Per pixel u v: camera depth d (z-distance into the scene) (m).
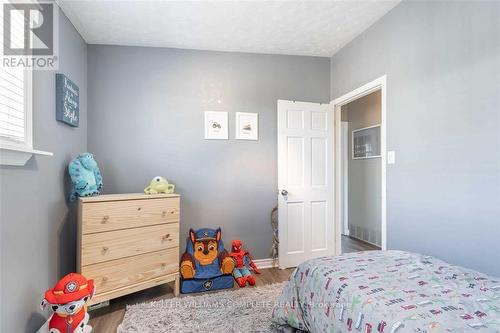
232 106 3.01
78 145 2.48
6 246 1.36
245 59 3.05
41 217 1.74
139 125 2.81
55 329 1.49
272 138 3.12
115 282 2.01
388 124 2.32
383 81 2.37
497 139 1.51
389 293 1.15
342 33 2.68
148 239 2.20
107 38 2.64
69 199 2.22
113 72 2.76
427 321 0.93
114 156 2.75
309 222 3.11
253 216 3.05
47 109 1.85
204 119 2.94
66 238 2.17
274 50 3.04
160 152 2.85
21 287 1.49
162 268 2.27
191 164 2.91
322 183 3.18
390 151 2.29
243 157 3.03
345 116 4.71
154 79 2.84
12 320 1.40
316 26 2.53
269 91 3.11
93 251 1.92
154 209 2.24
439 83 1.85
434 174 1.89
